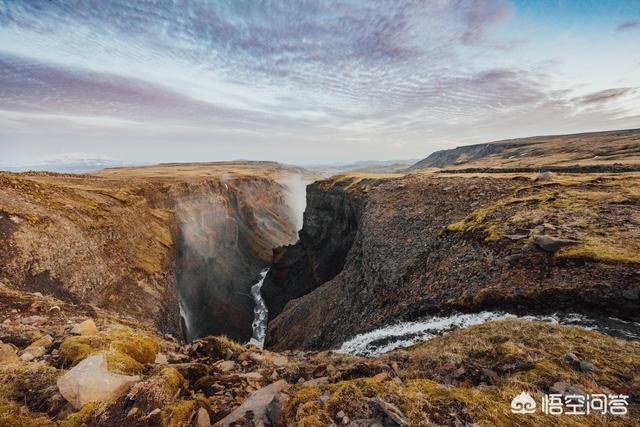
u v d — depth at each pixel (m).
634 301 10.01
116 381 5.22
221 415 5.16
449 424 4.16
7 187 22.97
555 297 11.56
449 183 34.12
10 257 17.50
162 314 27.89
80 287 20.97
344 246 54.28
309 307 34.78
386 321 17.78
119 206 36.59
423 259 21.19
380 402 4.43
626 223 14.93
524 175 33.09
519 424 4.16
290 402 4.86
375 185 51.62
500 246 16.30
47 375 5.68
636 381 5.42
